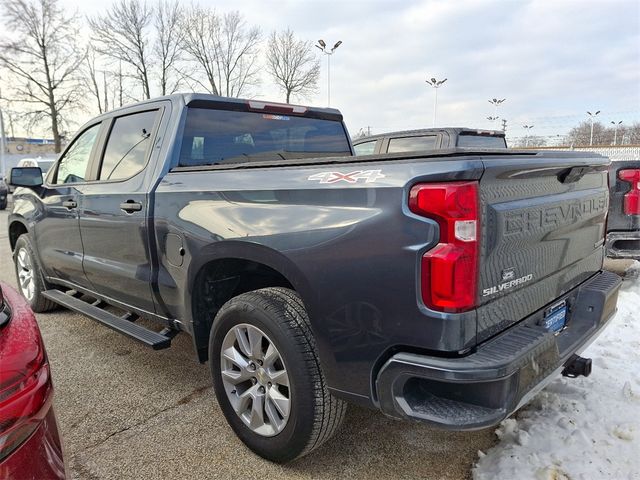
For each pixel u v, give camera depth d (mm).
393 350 1938
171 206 2865
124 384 3365
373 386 2004
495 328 1974
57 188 4141
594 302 2635
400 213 1837
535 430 2625
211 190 2641
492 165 1828
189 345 4102
